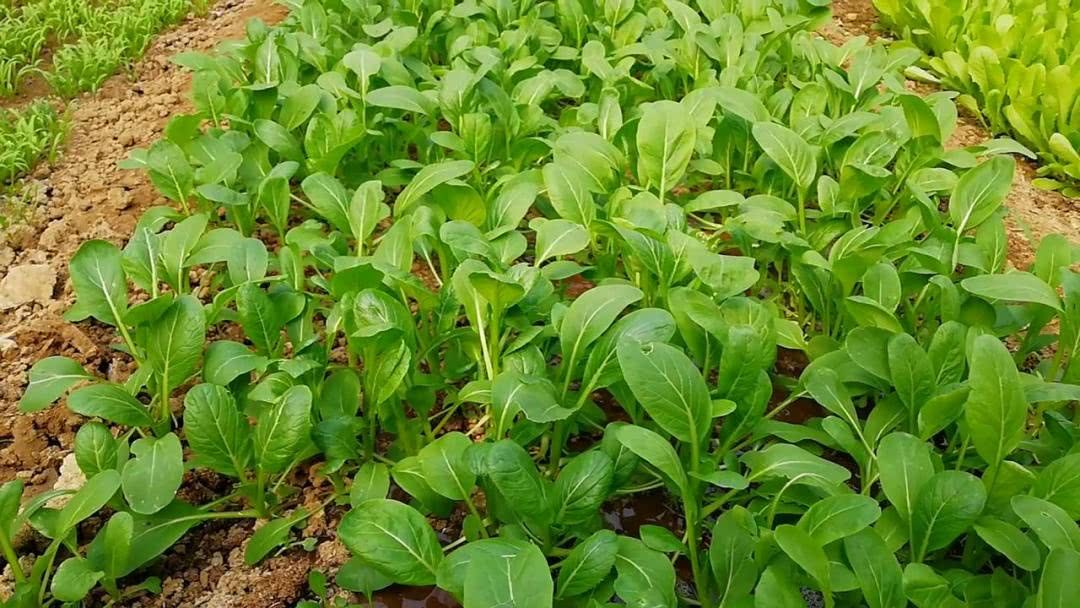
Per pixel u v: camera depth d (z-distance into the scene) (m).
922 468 1.33
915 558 1.33
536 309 1.54
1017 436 1.33
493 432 1.46
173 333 1.47
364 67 1.96
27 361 1.69
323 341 1.72
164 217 1.78
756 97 1.91
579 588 1.29
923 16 2.63
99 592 1.42
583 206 1.69
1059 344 1.54
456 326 1.73
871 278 1.58
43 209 1.98
